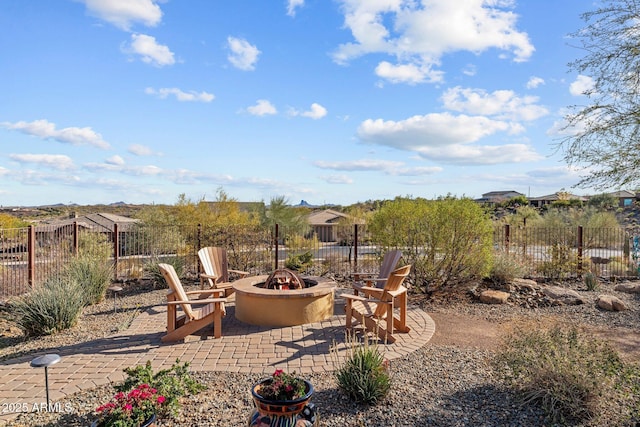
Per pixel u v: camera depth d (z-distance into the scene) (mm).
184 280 11023
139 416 2967
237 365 4812
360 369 3910
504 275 9695
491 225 9266
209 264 8195
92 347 5551
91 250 10602
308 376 4504
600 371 3766
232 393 4051
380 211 10047
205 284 10359
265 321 6480
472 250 8984
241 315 6812
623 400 3740
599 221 16500
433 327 6617
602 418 3475
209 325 6523
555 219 18281
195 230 12039
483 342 5891
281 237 15586
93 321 7129
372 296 6664
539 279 10992
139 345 5594
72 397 3996
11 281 9273
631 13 4445
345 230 18891
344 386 3912
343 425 3424
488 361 4742
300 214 25469
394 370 4703
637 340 6094
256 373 4574
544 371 3746
